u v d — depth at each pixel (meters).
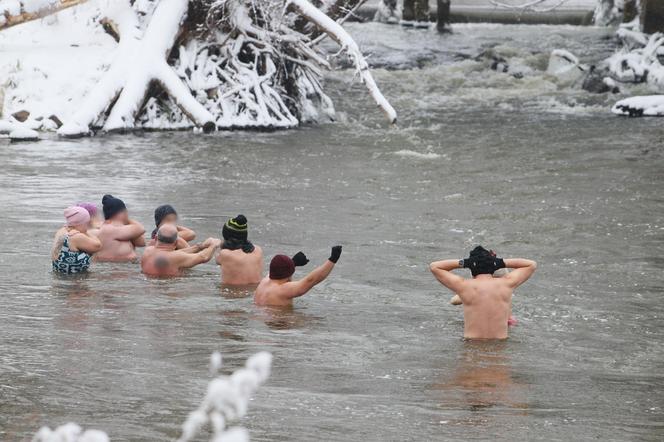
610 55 85.19
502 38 96.75
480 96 73.12
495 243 29.58
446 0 102.44
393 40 95.50
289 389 16.16
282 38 60.31
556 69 78.88
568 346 19.39
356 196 37.75
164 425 14.16
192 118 56.41
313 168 44.50
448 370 17.56
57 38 61.59
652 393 16.41
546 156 47.75
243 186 39.44
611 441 13.95
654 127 57.84
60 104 56.56
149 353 18.05
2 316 20.59
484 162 46.31
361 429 14.21
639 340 19.89
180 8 59.31
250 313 21.45
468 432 14.18
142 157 46.75
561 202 36.50
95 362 17.38
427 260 27.22
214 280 24.62
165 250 25.11
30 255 26.72
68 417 14.43
